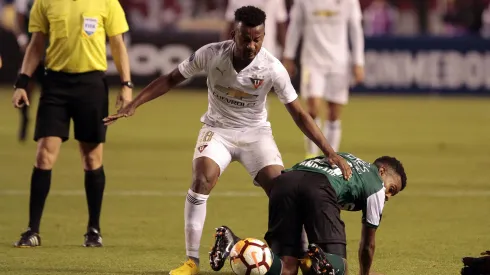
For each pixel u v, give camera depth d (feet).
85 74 89.86
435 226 103.45
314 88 148.05
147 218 106.52
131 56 277.23
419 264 84.07
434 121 227.40
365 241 72.18
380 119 230.27
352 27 150.20
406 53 284.82
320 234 70.33
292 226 71.72
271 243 73.05
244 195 122.42
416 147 177.58
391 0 334.24
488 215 110.63
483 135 200.85
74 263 82.74
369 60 285.43
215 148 78.59
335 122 150.61
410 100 278.46
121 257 85.81
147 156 160.04
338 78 149.07
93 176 91.81
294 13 149.89
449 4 322.96
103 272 79.25
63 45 88.94
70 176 136.67
